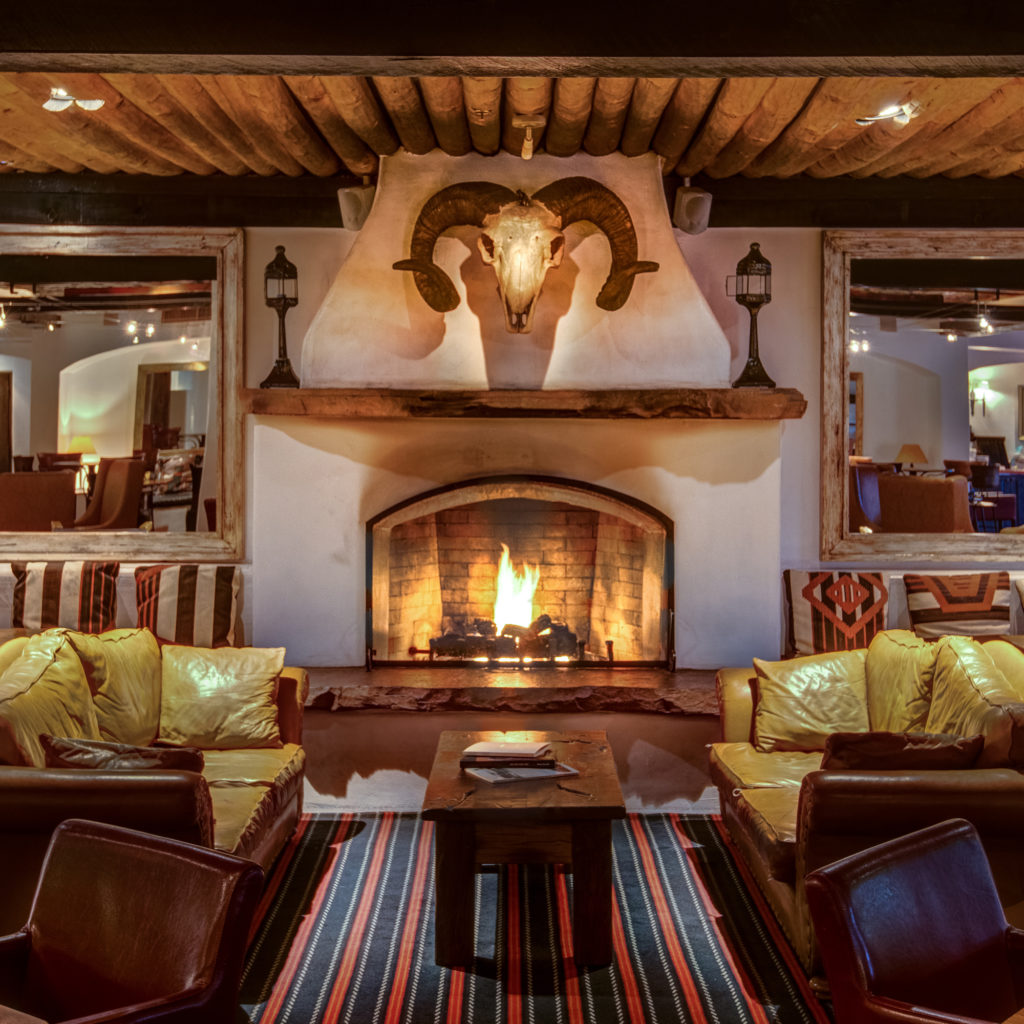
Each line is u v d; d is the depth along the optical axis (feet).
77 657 12.89
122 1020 5.63
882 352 27.25
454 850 10.61
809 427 17.02
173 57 8.49
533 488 15.99
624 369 15.72
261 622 15.98
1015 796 9.57
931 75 8.85
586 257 15.79
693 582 16.05
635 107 13.38
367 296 15.67
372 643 15.81
